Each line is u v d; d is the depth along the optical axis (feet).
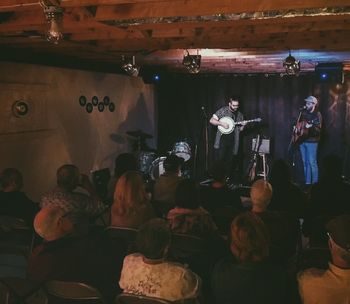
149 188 19.76
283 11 9.42
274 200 11.89
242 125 27.66
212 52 19.24
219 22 10.89
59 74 21.03
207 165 29.96
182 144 27.50
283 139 28.66
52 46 17.17
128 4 10.38
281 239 9.00
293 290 7.26
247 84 29.07
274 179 12.07
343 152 27.45
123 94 26.78
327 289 5.95
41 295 8.09
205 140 30.27
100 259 7.66
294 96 28.22
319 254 8.92
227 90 29.53
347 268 5.91
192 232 9.44
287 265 8.86
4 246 10.63
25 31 13.39
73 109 22.20
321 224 10.32
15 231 10.66
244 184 27.14
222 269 6.67
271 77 28.53
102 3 8.86
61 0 9.09
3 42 15.55
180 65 26.18
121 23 10.88
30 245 10.46
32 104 19.21
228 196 13.28
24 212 11.78
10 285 7.86
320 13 9.16
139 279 6.55
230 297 6.50
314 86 27.73
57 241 7.66
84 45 16.58
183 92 30.42
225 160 27.86
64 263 7.51
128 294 6.53
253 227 6.51
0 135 17.51
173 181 14.01
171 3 10.00
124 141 27.09
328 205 11.44
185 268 6.63
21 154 18.72
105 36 14.28
